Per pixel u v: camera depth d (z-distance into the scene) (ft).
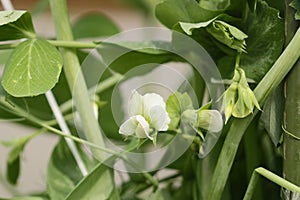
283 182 1.83
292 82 1.81
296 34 1.79
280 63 1.80
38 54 1.88
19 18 1.90
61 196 2.10
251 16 1.90
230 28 1.83
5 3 2.11
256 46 1.90
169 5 1.93
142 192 2.28
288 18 1.84
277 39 1.88
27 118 2.09
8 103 2.08
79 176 2.13
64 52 1.94
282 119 1.88
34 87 1.84
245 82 1.81
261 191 2.15
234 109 1.81
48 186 2.10
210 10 1.89
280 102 1.88
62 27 1.94
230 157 1.88
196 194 2.12
